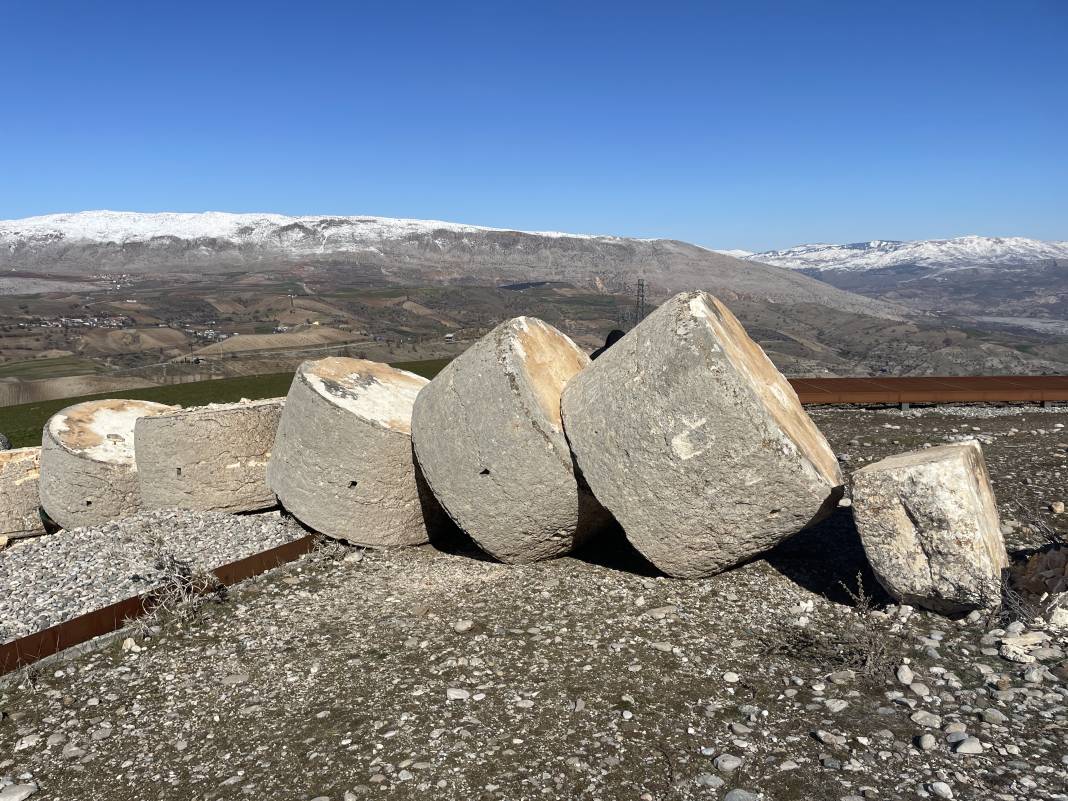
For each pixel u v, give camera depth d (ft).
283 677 17.34
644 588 21.63
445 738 14.40
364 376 30.07
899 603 19.56
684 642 18.06
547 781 12.98
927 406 57.47
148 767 14.16
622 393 20.79
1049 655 16.26
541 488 22.31
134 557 24.99
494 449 22.36
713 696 15.53
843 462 38.29
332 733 14.84
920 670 16.20
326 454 26.05
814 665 16.76
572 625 19.31
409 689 16.38
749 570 22.86
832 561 23.58
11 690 17.31
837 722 14.32
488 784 12.97
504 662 17.44
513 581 22.90
